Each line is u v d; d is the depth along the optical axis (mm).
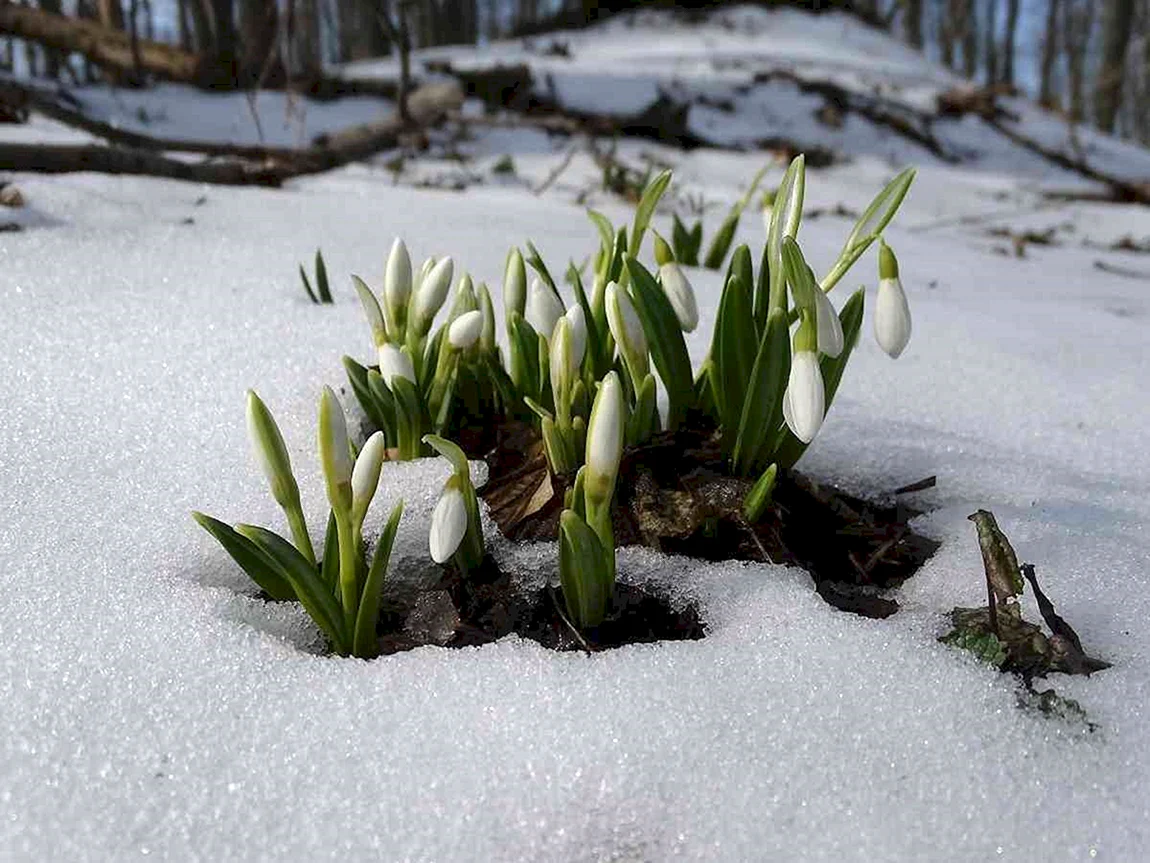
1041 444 382
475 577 271
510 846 186
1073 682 228
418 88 1381
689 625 259
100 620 237
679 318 296
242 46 1362
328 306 427
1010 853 188
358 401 334
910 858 186
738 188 1082
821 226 865
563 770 200
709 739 208
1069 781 203
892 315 263
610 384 233
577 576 246
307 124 1198
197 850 181
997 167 1574
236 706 214
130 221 536
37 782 192
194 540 275
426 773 199
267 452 239
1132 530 307
